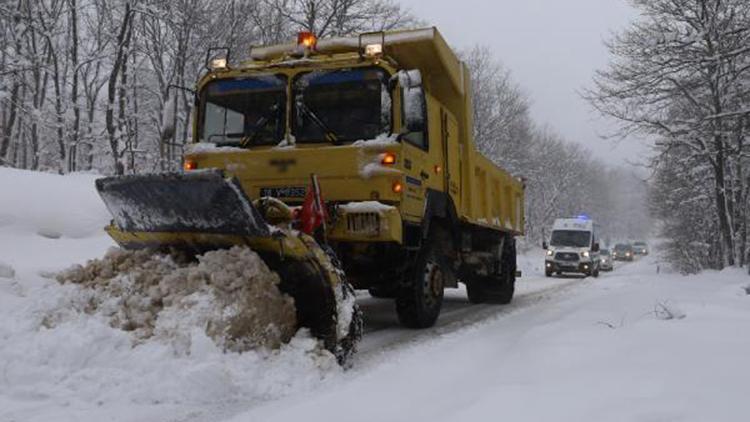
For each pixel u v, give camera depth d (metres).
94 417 4.04
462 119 9.62
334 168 6.73
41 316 5.14
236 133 7.32
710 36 18.25
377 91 6.94
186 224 5.62
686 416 3.40
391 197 6.63
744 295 10.08
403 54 8.52
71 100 27.25
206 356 4.73
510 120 41.84
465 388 4.65
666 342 5.39
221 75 7.51
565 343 5.73
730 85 18.70
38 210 10.65
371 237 6.43
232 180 5.04
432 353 6.34
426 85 9.05
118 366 4.63
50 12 27.77
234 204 5.19
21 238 9.85
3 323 5.04
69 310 5.26
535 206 55.19
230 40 26.31
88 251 10.17
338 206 6.54
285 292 5.75
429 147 7.88
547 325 7.16
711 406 3.55
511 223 13.22
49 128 27.44
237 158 7.07
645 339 5.57
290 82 7.19
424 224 7.61
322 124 6.99
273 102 7.23
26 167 31.92
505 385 4.44
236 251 5.42
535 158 55.88
